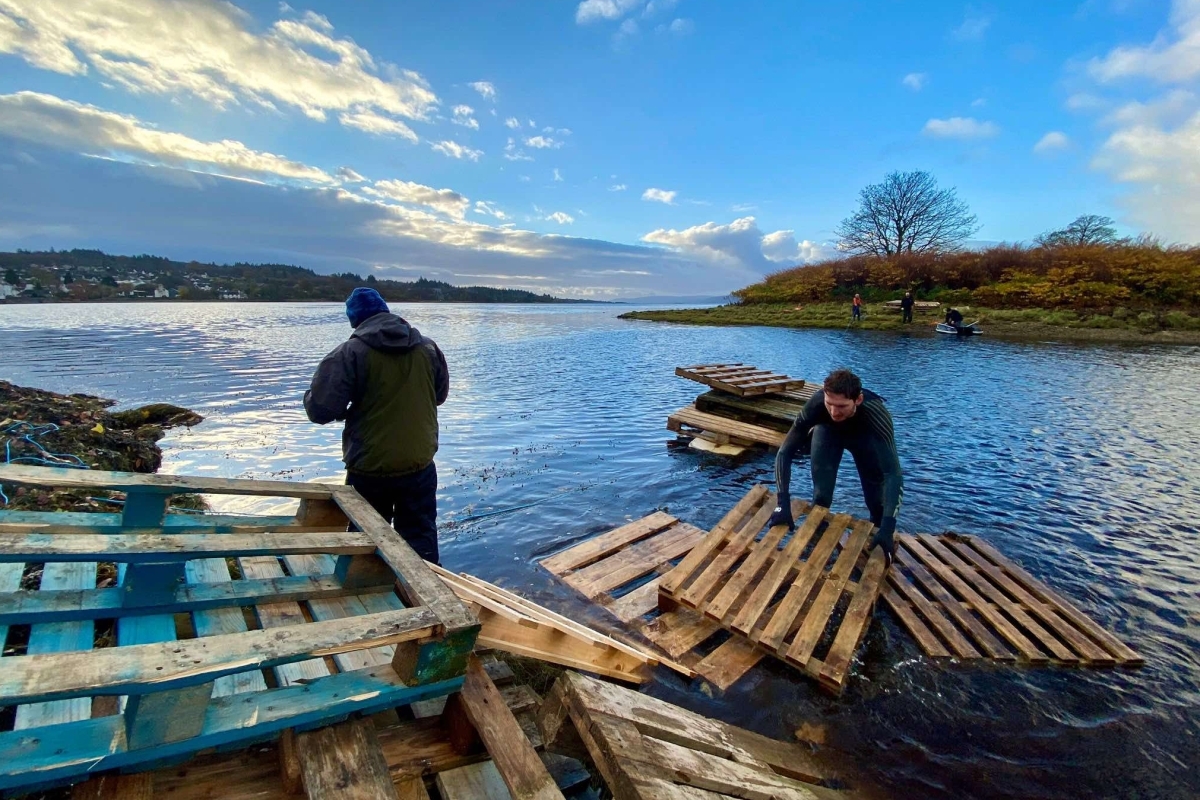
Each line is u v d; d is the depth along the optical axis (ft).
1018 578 16.31
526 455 29.76
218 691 6.93
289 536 8.98
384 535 9.50
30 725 5.94
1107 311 98.37
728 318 137.59
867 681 12.44
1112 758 10.41
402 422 12.62
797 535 15.90
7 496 16.34
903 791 9.73
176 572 8.29
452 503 22.74
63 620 7.61
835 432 17.35
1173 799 9.56
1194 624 14.66
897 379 52.60
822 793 9.09
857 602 13.88
